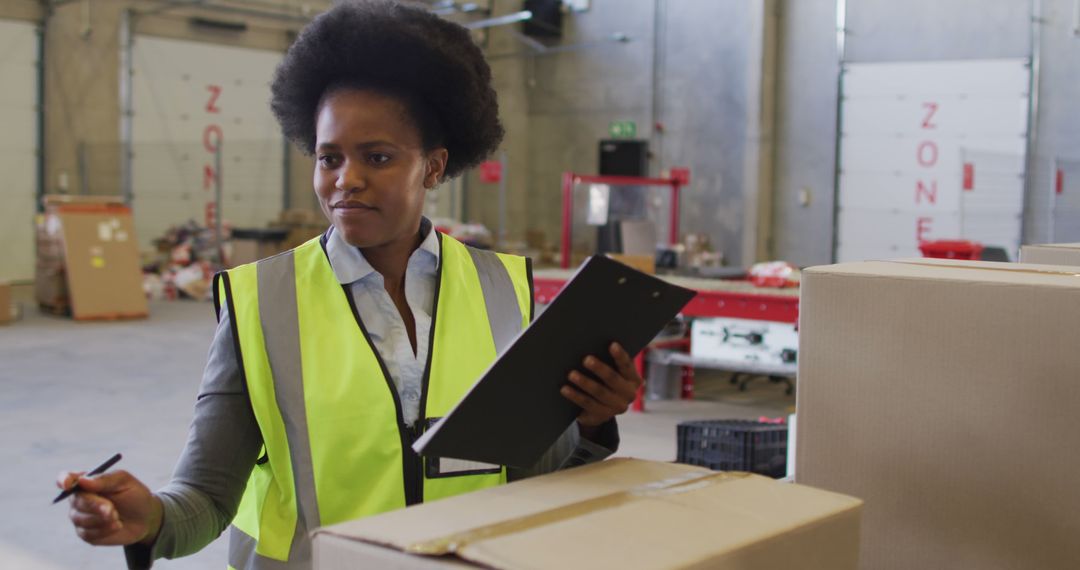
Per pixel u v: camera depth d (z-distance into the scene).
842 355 1.03
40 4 11.60
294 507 1.14
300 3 13.59
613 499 0.83
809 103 12.04
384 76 1.15
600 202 7.61
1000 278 0.97
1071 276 1.00
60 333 8.20
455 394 1.20
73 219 9.03
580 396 1.04
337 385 1.15
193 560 3.37
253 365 1.14
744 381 6.52
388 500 1.14
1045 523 0.93
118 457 0.98
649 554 0.70
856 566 0.85
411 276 1.24
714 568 0.71
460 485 1.18
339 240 1.21
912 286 0.98
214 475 1.12
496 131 1.33
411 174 1.17
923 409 0.98
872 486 1.02
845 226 11.91
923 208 11.41
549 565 0.67
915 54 11.36
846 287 1.02
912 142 11.44
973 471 0.96
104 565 3.26
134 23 12.30
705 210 12.95
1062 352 0.91
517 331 1.30
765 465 3.01
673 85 13.25
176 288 10.86
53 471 4.27
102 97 12.13
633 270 0.92
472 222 15.13
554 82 14.41
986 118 10.99
